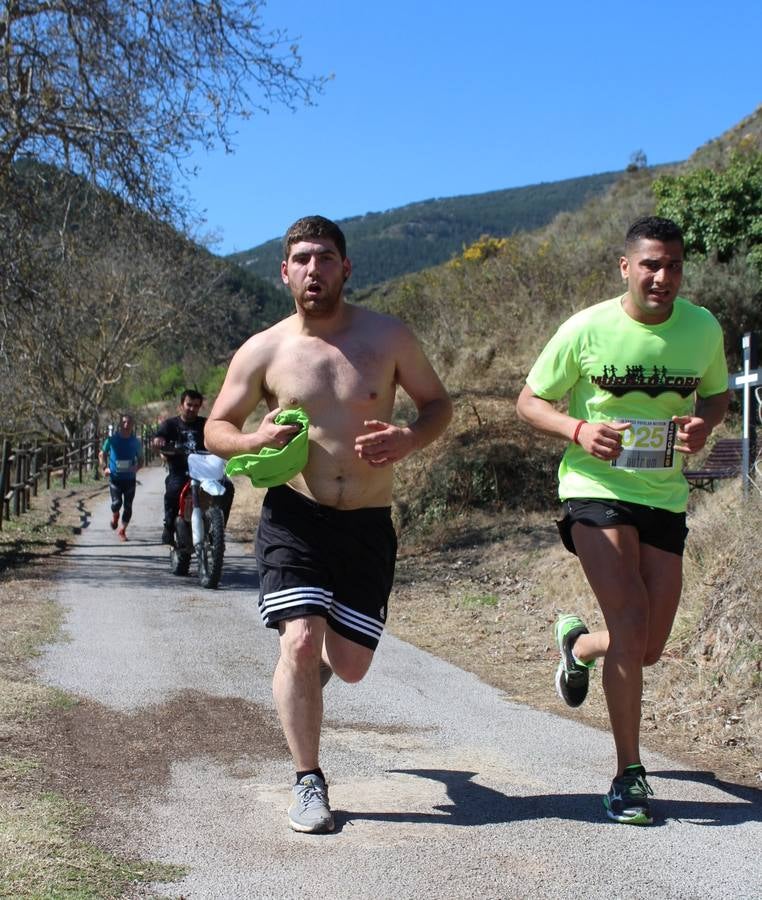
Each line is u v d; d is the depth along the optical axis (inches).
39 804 155.4
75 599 370.9
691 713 217.9
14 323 603.8
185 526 438.6
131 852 139.4
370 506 157.4
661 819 156.1
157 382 1994.3
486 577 412.2
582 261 829.8
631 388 159.2
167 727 205.9
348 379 156.6
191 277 1283.2
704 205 690.2
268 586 154.6
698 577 270.5
